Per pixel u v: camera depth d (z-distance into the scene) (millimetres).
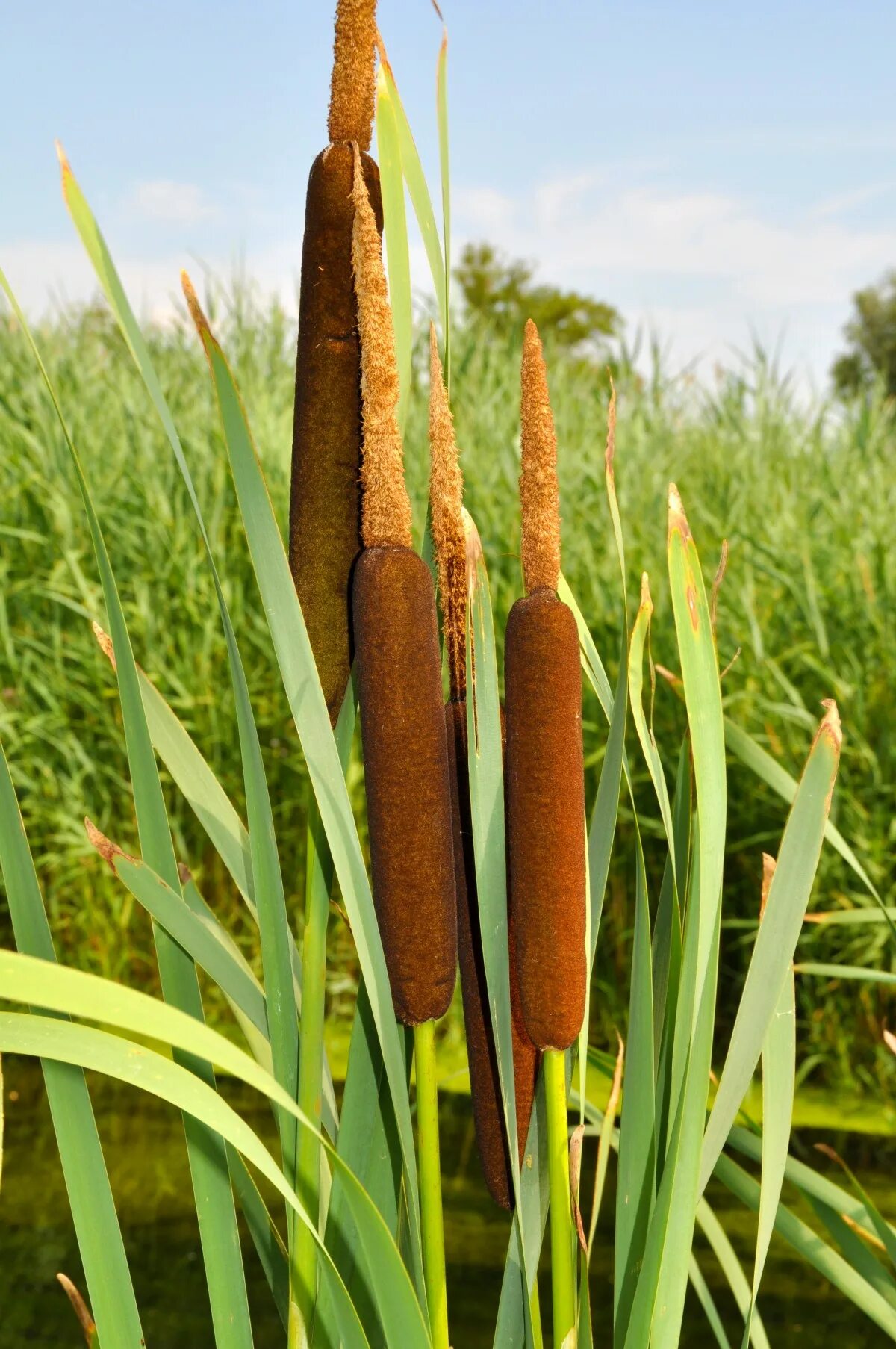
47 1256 1816
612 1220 1967
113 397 3904
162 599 3324
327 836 637
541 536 669
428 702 640
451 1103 2475
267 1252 766
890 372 17172
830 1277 910
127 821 3211
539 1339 670
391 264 727
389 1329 614
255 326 4262
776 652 3127
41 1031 590
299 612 641
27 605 3449
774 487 3594
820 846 696
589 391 4398
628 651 722
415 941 642
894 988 2682
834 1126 2410
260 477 634
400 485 643
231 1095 2461
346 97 654
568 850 661
